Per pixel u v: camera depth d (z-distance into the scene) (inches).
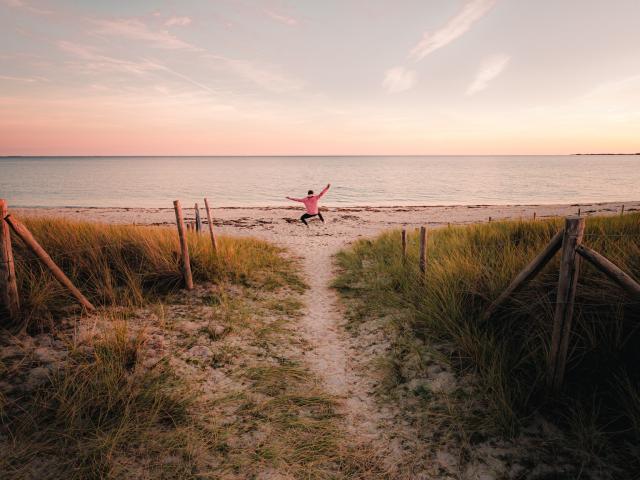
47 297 158.9
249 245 400.8
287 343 173.8
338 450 102.0
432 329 164.7
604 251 168.6
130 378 121.5
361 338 180.7
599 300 128.4
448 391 124.3
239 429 108.3
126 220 887.7
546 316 133.3
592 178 2588.6
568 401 106.3
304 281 300.7
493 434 102.8
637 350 113.0
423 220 870.4
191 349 152.6
